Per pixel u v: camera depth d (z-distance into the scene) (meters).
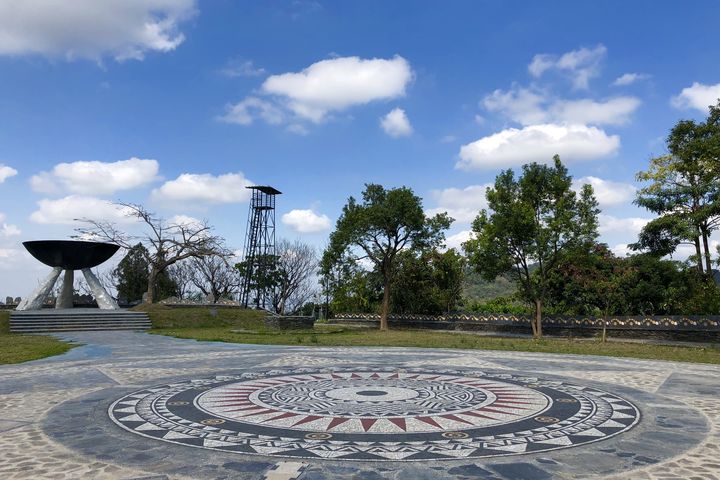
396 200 39.22
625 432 9.09
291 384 13.86
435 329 45.12
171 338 30.61
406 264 47.88
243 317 45.66
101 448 8.15
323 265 42.41
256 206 58.09
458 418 10.02
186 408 10.92
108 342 27.86
